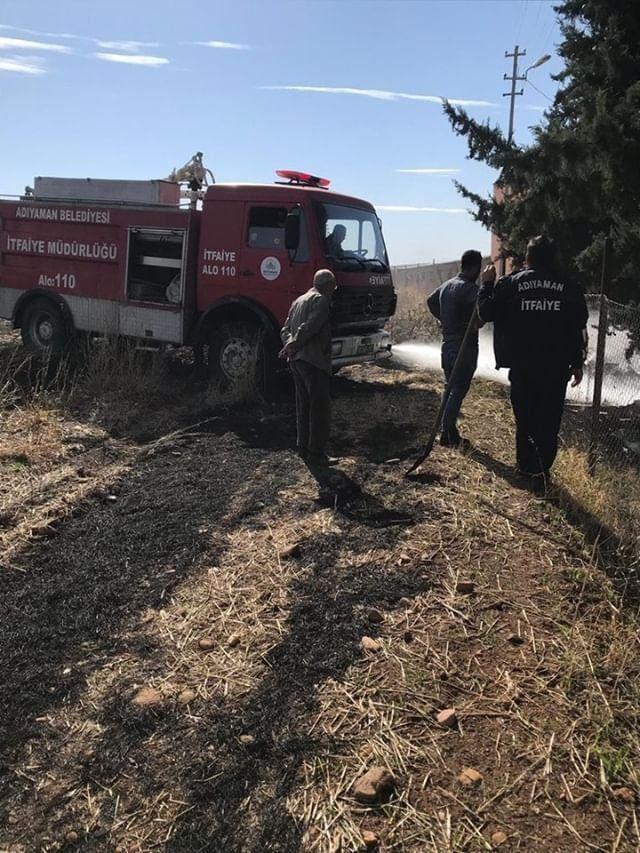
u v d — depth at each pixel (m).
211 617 3.70
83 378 9.02
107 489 5.58
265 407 8.21
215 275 8.56
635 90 6.12
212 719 2.93
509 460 6.01
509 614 3.61
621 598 3.71
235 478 5.79
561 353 4.93
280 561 4.24
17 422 7.39
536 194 7.31
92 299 9.55
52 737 2.89
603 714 2.88
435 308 6.43
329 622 3.57
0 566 4.35
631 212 6.66
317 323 5.77
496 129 8.05
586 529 4.54
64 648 3.50
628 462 5.90
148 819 2.48
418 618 3.58
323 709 2.95
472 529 4.52
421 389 9.16
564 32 8.40
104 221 9.28
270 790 2.56
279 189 8.12
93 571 4.26
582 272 7.53
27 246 10.05
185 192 9.37
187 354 10.66
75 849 2.39
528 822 2.40
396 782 2.56
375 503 5.04
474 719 2.87
